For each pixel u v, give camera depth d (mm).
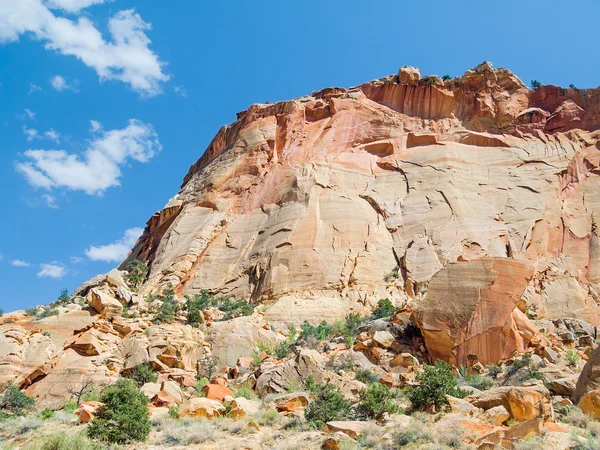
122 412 19375
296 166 57406
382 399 20688
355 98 63625
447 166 55219
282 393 24281
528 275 30484
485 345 29031
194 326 37156
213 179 59625
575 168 54812
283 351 31922
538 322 35156
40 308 40031
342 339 33844
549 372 25781
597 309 43375
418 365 28125
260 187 57562
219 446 18000
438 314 30094
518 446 15398
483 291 30031
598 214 50875
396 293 44531
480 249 47156
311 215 51219
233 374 29953
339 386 24172
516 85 63719
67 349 33625
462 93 63938
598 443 15609
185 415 21328
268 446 17812
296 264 47219
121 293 39250
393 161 57875
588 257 47812
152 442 18719
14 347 32250
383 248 49094
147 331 34406
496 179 54719
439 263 45906
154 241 61688
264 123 63094
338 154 58844
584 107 60844
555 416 18547
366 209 52875
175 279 50094
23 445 19203
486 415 18016
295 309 42156
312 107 64312
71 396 29172
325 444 17188
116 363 32156
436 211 51188
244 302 44594
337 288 45188
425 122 62062
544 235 49000
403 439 16844
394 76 67875
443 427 17250
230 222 55625
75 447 17406
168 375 30000
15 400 28000
